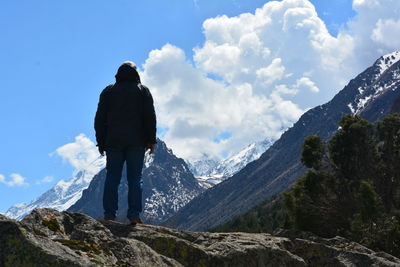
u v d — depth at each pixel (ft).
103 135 37.11
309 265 37.86
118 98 36.19
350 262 36.78
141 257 26.81
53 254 18.70
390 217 131.44
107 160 36.47
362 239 123.34
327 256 37.93
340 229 150.20
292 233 43.78
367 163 182.39
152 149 37.17
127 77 37.11
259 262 33.76
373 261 36.27
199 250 32.09
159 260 27.66
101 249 25.27
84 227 28.76
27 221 26.96
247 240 36.24
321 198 168.25
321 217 160.35
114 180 36.19
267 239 38.60
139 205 36.29
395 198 171.22
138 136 36.22
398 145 180.34
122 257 26.07
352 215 157.07
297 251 38.68
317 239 42.22
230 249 33.19
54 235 26.84
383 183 174.60
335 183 171.01
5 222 19.19
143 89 36.81
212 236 36.22
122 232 32.63
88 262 19.17
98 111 36.96
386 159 180.86
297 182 174.81
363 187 133.28
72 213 29.68
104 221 33.58
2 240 18.78
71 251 20.07
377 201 132.16
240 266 32.83
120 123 35.99
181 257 31.68
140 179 36.68
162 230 35.19
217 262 32.22
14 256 18.49
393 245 111.14
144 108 36.63
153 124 36.60
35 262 18.44
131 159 36.29
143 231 32.96
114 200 36.22
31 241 18.88
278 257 34.83
